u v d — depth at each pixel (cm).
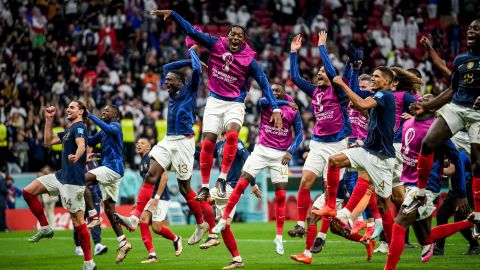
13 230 2389
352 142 1483
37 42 3177
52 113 1362
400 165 1280
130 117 2638
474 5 3619
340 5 3647
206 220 1364
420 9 3616
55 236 2086
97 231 1551
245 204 2594
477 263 1220
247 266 1238
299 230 1293
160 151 1317
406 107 1311
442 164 1127
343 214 1148
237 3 3638
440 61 1155
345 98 1286
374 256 1382
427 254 1200
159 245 1756
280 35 3462
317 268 1188
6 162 2608
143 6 3394
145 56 3192
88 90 2948
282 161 1409
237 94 1185
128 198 2473
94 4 3406
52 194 1346
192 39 1186
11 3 3291
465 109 1023
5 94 2983
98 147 2316
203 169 1184
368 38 3406
